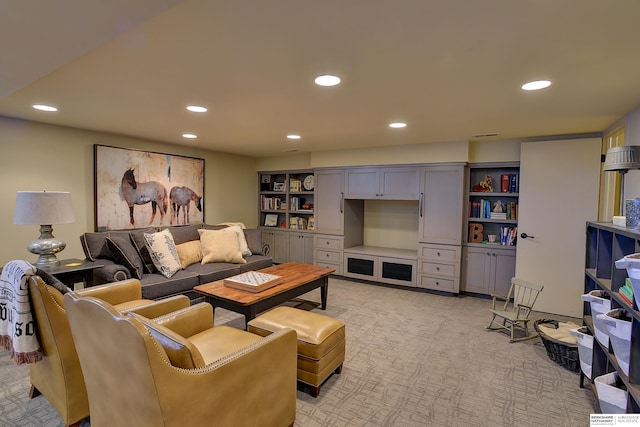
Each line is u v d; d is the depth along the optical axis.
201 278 3.69
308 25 1.41
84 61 1.81
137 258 3.39
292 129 3.63
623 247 1.84
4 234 3.24
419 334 3.13
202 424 1.32
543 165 3.80
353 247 5.45
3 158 3.21
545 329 2.92
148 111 2.90
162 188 4.59
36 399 2.01
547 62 1.79
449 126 3.42
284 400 1.74
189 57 1.76
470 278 4.40
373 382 2.31
